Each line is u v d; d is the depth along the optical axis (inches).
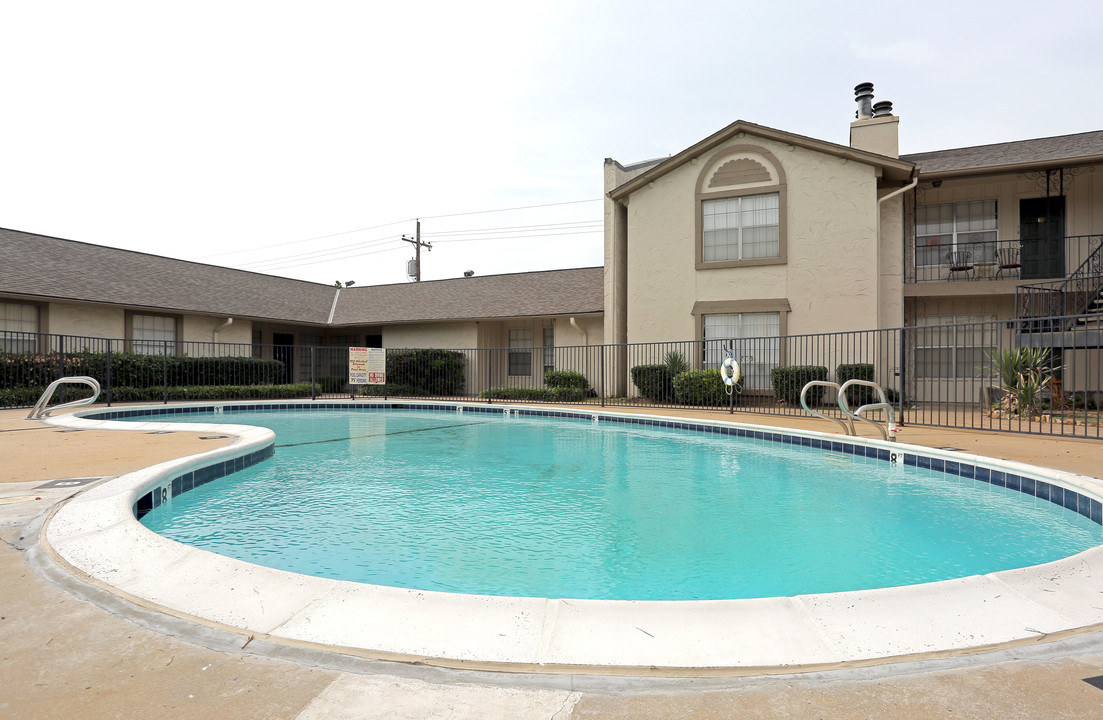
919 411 454.6
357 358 629.6
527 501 197.5
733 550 145.1
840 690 71.4
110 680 71.5
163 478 187.9
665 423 417.7
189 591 98.8
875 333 484.7
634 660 77.9
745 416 424.2
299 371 830.5
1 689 68.7
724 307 540.4
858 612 88.9
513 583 122.2
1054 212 501.4
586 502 196.1
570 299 705.0
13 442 277.0
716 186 547.5
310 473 249.4
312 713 64.9
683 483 228.5
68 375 528.7
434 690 70.7
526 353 743.7
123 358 561.9
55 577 106.1
